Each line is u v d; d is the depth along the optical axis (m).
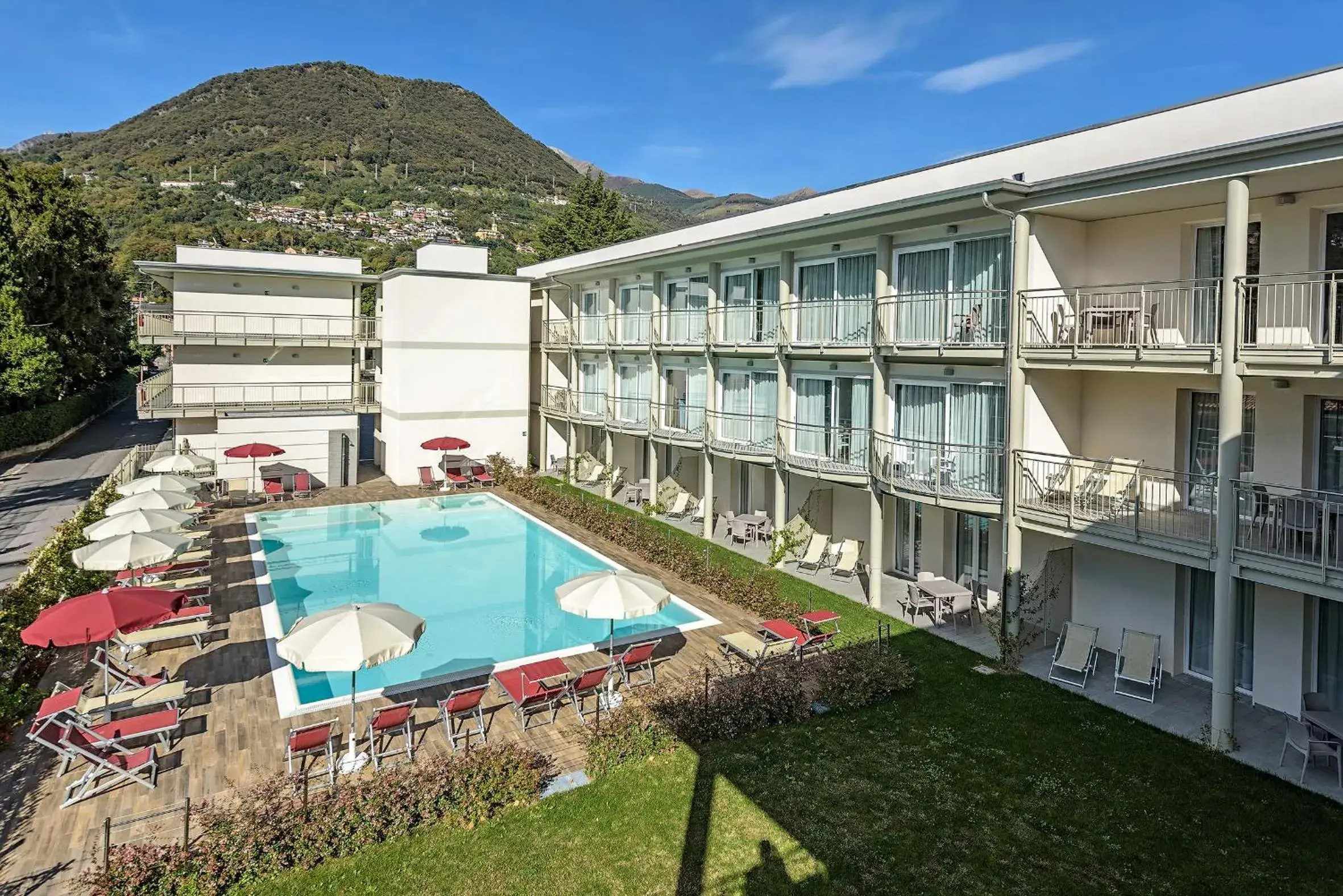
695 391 26.34
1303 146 10.59
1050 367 14.41
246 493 29.92
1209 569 11.97
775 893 8.63
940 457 16.45
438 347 32.84
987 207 15.02
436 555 23.52
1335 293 10.66
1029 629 15.73
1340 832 9.74
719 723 12.04
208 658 15.27
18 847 9.45
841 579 20.64
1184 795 10.57
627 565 22.02
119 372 65.44
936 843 9.52
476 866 9.04
